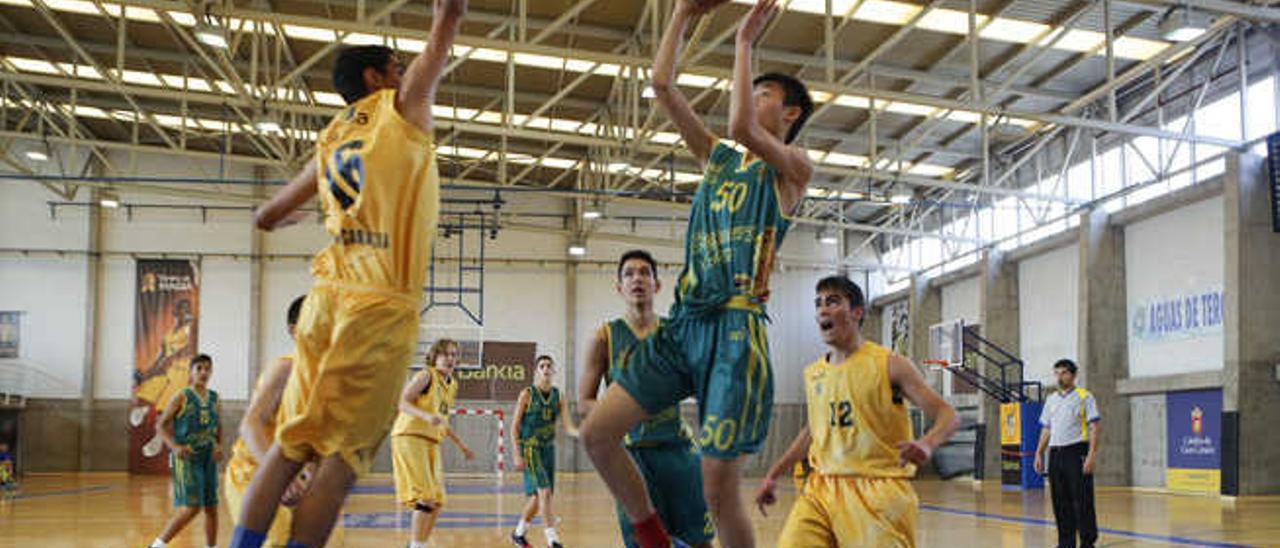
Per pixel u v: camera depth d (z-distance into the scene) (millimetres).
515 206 32219
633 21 19797
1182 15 15070
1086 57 20844
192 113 26625
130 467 29812
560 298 32125
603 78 22984
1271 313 19516
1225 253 19812
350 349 3018
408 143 3105
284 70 23016
